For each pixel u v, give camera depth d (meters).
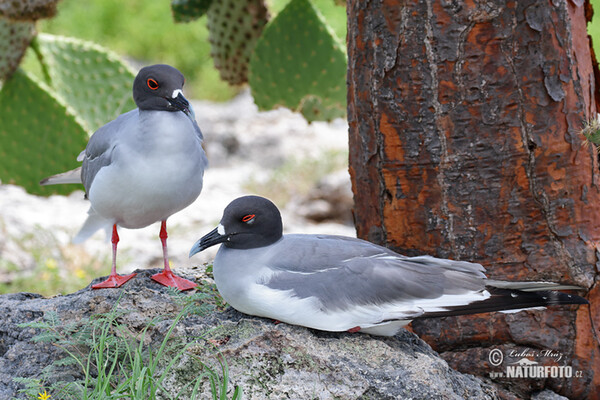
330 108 14.52
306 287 6.80
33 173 14.11
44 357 7.34
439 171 7.75
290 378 6.77
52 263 13.58
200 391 6.71
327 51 14.15
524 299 6.79
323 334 7.09
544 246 7.76
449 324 8.01
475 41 7.42
